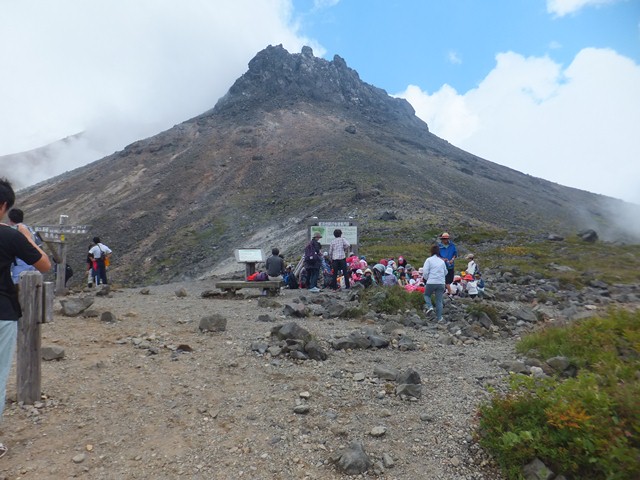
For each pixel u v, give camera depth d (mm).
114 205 122438
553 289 16688
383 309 10727
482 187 142375
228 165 148375
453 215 66562
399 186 111812
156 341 7234
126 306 10734
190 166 149500
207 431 4477
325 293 13594
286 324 7453
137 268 79438
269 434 4445
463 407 5117
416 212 63156
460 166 167000
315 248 15250
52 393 5109
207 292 13383
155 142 176250
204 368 6078
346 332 8203
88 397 5082
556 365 6398
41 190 155750
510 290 16125
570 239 36281
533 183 182875
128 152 173375
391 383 5762
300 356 6512
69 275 14867
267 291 13891
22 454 3996
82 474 3775
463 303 11992
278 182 124875
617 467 3508
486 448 4203
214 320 7984
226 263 70812
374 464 4023
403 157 157625
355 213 68000
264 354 6695
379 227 48500
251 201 110000
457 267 22594
